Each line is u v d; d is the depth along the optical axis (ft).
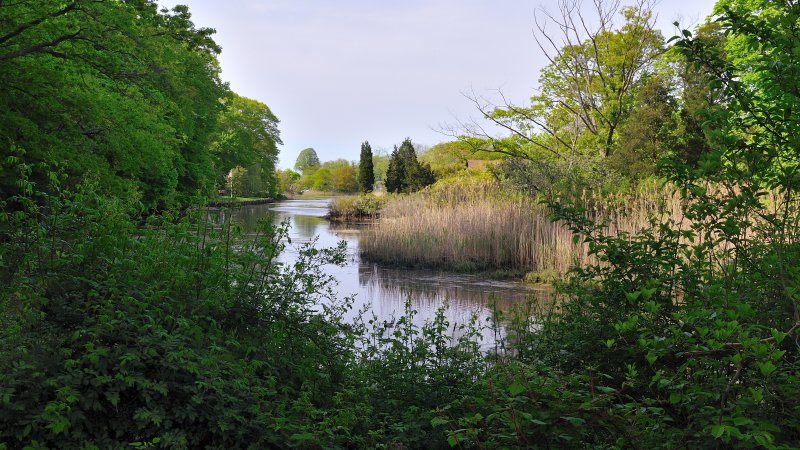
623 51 100.63
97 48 52.75
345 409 15.03
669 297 13.62
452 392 16.53
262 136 240.12
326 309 21.42
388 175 223.92
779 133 11.98
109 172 50.85
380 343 19.79
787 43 11.72
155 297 15.12
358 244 79.30
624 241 14.60
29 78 47.26
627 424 10.23
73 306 14.25
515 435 9.79
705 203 12.43
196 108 109.29
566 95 101.50
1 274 14.30
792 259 12.23
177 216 19.35
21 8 48.73
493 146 100.89
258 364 15.40
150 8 55.31
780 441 9.14
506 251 59.57
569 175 77.82
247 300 18.07
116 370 13.00
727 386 9.12
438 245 61.87
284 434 13.15
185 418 13.16
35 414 11.59
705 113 12.13
